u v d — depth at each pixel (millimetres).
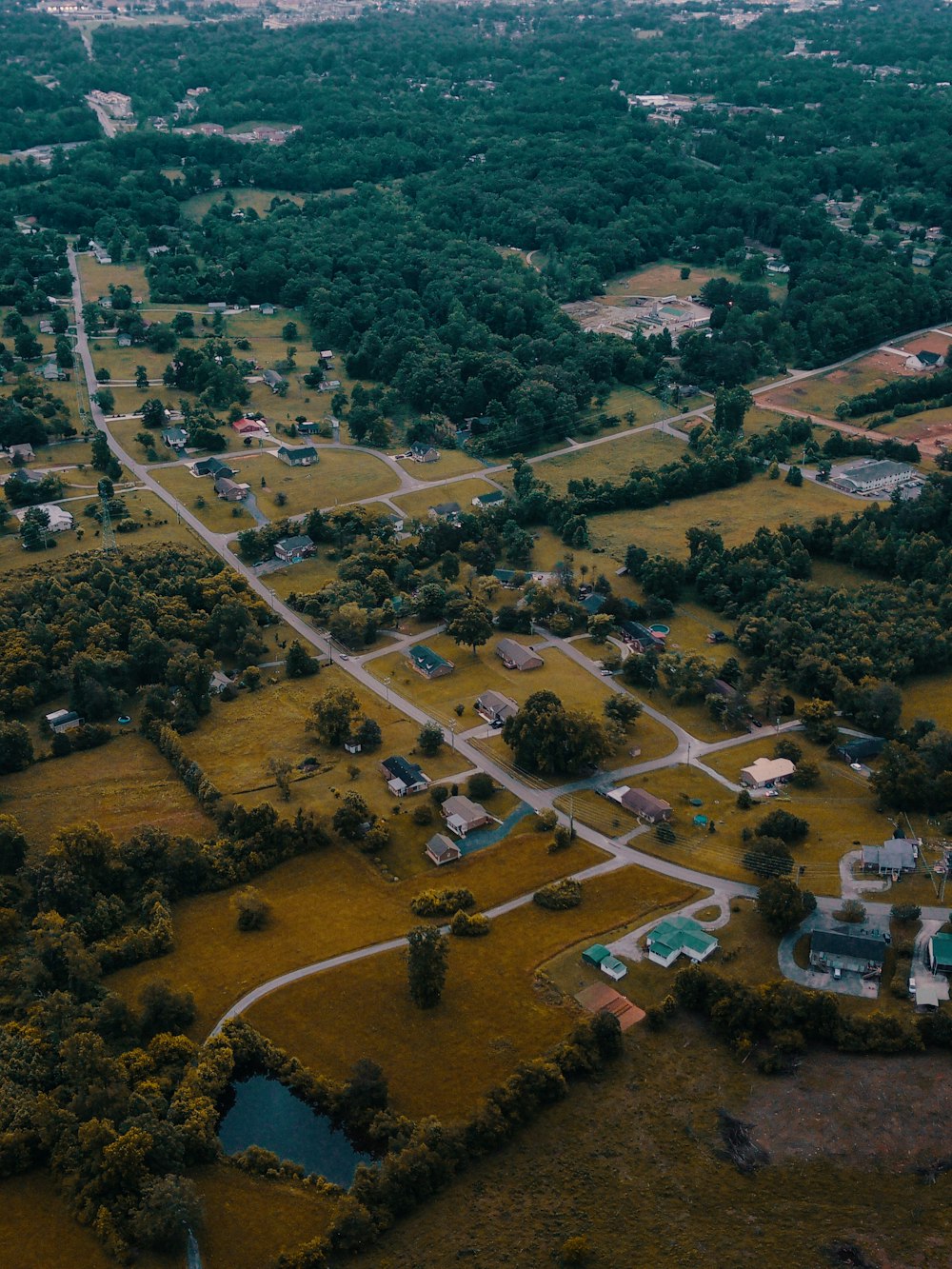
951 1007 177250
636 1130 164875
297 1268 147375
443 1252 150375
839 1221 153125
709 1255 149250
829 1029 174125
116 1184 154500
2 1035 176375
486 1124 161625
